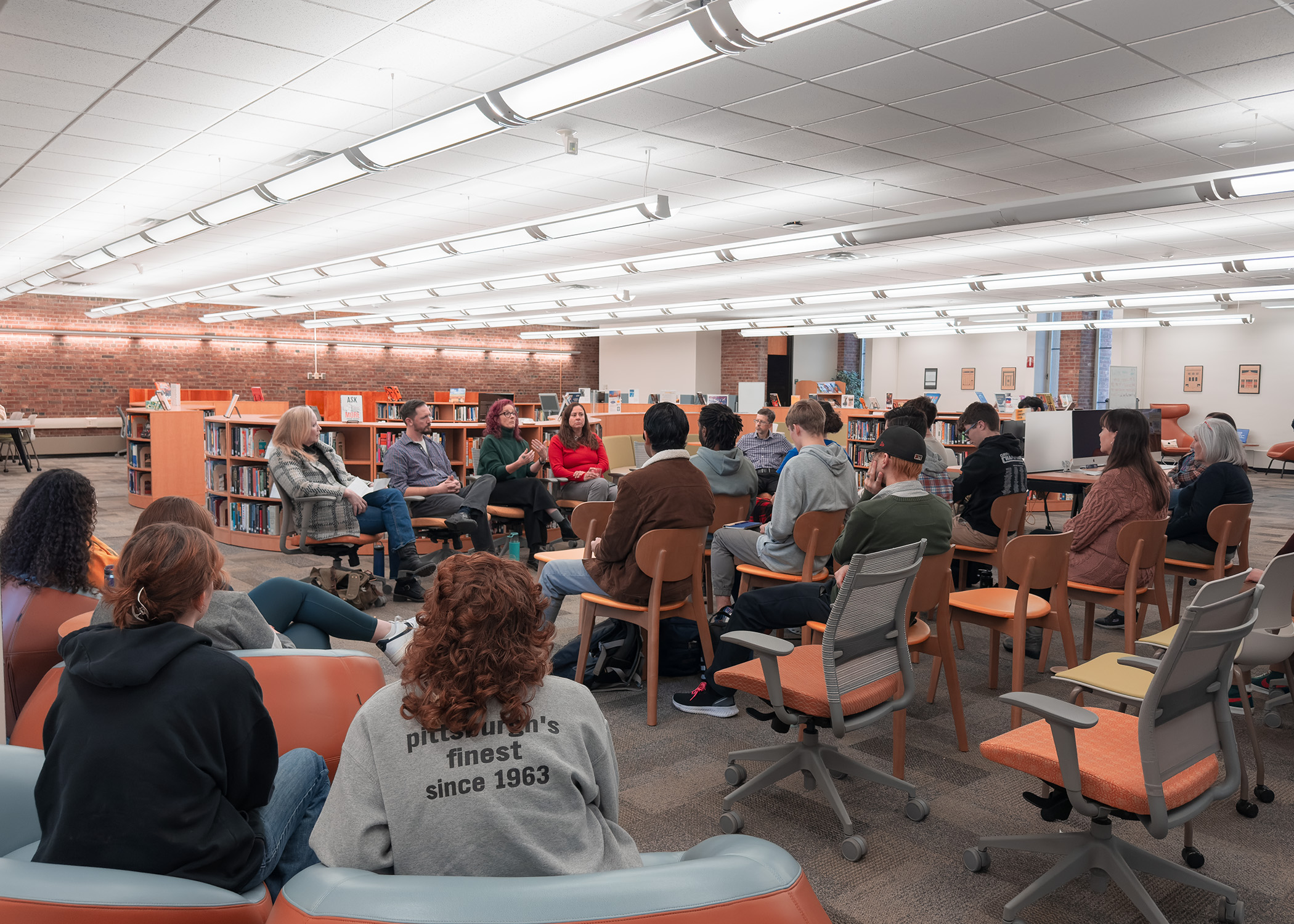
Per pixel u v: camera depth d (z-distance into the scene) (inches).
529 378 876.0
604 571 141.4
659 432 140.1
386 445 287.6
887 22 169.8
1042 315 706.8
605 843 51.7
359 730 48.9
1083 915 87.1
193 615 61.5
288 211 351.3
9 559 100.6
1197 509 179.9
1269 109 219.0
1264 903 89.6
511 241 307.3
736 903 37.6
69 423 640.4
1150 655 138.9
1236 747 83.5
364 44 187.5
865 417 440.1
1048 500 406.6
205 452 307.3
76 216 369.1
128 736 54.6
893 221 339.9
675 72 159.0
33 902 43.1
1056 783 83.6
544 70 181.8
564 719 50.2
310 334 747.4
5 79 208.1
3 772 65.0
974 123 232.4
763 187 305.7
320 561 265.0
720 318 746.2
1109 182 294.0
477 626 48.1
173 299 516.7
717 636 159.8
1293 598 113.7
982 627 200.8
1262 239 388.8
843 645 100.0
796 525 145.6
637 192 313.9
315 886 37.6
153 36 183.8
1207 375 666.8
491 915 35.6
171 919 45.7
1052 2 160.7
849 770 109.7
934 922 86.0
